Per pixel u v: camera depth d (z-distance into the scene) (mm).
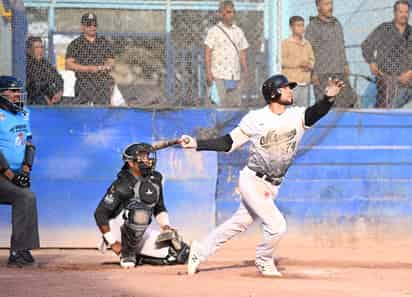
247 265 21938
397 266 22172
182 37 25562
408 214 26344
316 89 26219
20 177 21516
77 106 25062
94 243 25156
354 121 26047
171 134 25375
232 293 16375
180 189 25406
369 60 26422
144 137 25297
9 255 23875
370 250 25344
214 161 25531
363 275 20312
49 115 24969
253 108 25750
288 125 18938
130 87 25531
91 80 25375
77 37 25297
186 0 25531
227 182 25594
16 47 25062
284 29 26047
